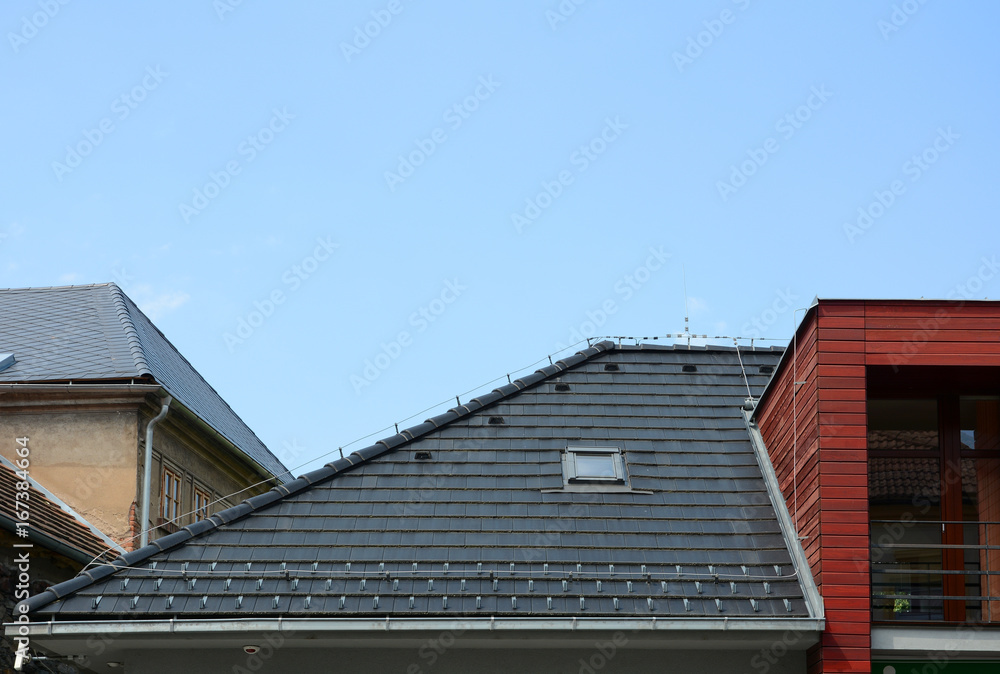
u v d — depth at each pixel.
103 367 18.98
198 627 10.87
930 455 12.95
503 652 11.51
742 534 12.39
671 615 11.12
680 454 13.84
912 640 11.25
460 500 12.80
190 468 21.08
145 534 18.23
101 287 23.14
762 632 11.09
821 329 11.88
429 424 14.11
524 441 13.98
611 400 14.92
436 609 11.11
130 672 11.37
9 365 19.11
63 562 16.03
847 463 11.55
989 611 12.59
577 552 11.96
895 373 12.16
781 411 13.23
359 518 12.43
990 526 12.72
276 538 12.08
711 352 16.20
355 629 10.89
